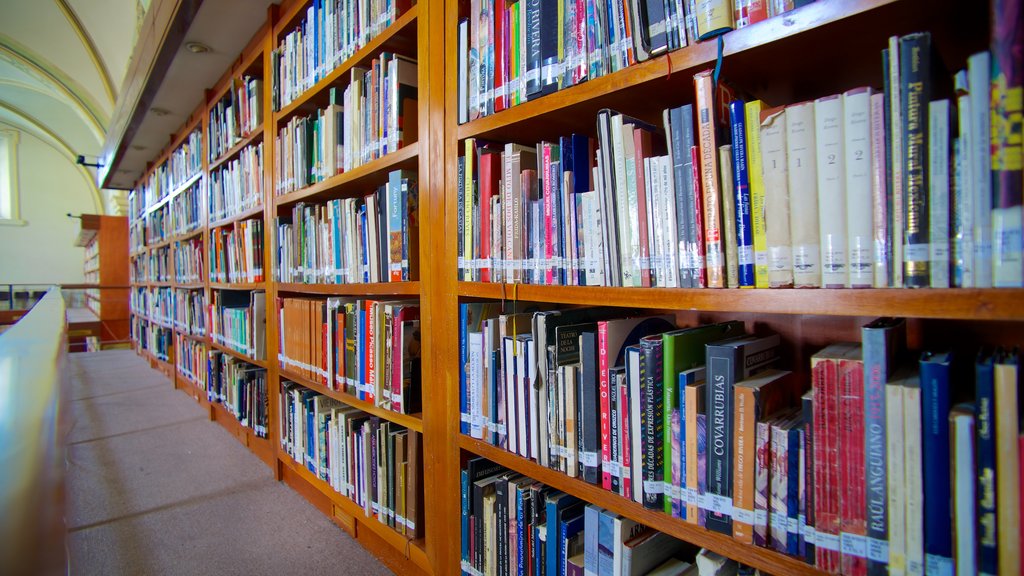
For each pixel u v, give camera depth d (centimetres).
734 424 75
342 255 172
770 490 72
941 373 56
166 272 468
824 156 63
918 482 58
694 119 78
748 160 71
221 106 291
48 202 1438
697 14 74
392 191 145
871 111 60
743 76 82
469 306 123
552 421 102
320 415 187
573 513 104
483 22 114
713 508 77
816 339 96
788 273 67
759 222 70
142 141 444
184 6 221
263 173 232
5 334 91
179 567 154
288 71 206
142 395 390
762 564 72
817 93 90
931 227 56
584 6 92
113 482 220
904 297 57
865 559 63
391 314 146
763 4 69
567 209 97
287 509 195
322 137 183
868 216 60
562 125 112
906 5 59
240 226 262
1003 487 53
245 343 258
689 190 77
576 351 104
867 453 62
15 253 1385
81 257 1488
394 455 149
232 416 288
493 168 114
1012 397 53
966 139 53
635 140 84
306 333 193
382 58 148
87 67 797
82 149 1366
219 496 206
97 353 646
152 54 278
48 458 38
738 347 77
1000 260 51
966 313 53
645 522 85
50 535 29
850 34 67
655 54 80
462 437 124
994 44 51
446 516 131
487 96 114
